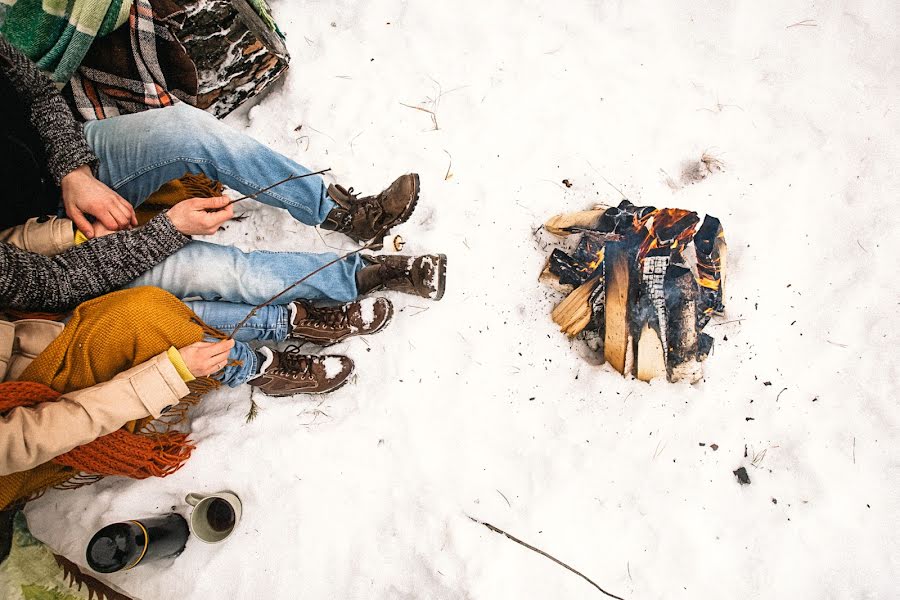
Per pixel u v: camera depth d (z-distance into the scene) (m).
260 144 2.16
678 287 2.30
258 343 2.58
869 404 2.51
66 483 2.24
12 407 1.66
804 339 2.57
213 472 2.43
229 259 2.15
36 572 2.09
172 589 2.36
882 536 2.42
